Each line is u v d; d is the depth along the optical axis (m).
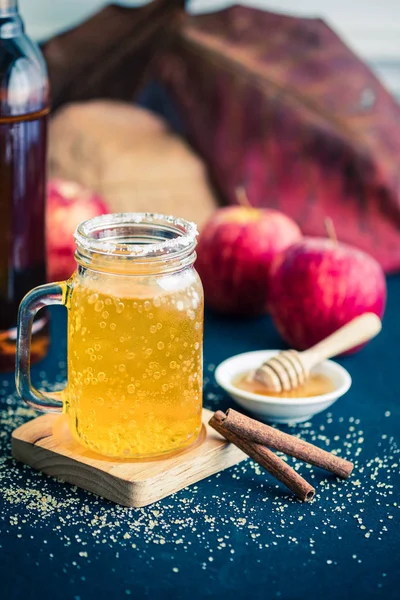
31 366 0.99
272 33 1.22
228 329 1.06
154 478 0.80
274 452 0.86
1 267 0.95
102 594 0.73
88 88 1.26
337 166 1.16
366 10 1.29
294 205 1.17
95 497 0.81
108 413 0.80
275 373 0.90
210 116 1.20
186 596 0.72
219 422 0.83
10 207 0.95
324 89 1.18
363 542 0.77
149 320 0.78
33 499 0.80
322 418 0.91
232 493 0.81
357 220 1.16
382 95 1.19
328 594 0.73
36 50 0.95
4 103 0.93
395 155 1.16
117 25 1.25
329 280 0.98
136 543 0.77
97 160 1.17
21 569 0.74
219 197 1.20
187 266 0.80
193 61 1.21
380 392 0.95
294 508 0.80
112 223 0.82
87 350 0.79
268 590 0.73
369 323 0.94
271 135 1.18
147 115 1.24
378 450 0.87
